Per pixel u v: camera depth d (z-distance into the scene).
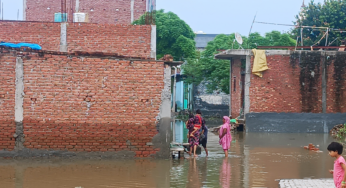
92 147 11.59
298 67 22.61
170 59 11.80
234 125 23.03
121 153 11.70
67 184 8.77
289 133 22.09
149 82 11.75
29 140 11.40
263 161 12.20
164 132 11.83
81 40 17.03
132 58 11.67
